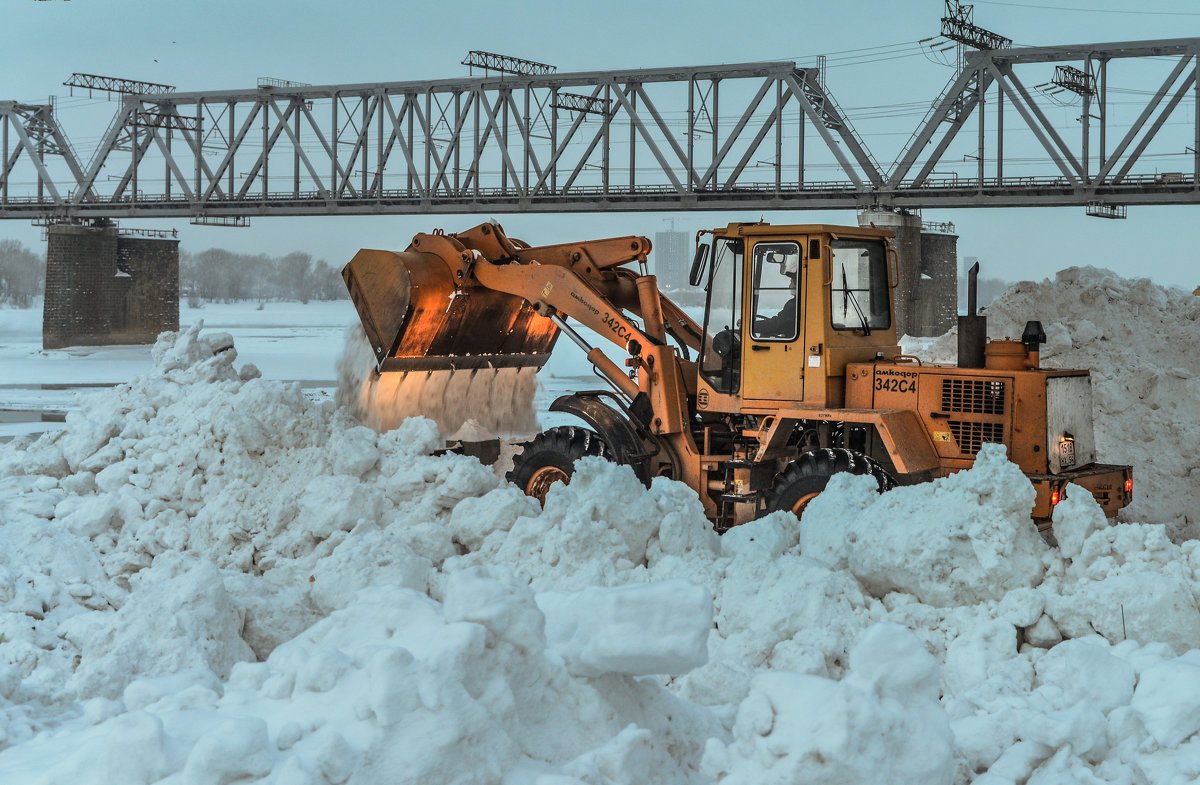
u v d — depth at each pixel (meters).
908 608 6.31
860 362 9.86
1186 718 4.54
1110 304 13.15
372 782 3.53
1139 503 11.50
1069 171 46.59
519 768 3.77
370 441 9.13
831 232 9.61
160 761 3.62
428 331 12.53
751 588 6.40
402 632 4.35
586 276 11.89
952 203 49.22
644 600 4.00
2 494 8.93
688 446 10.68
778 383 9.80
